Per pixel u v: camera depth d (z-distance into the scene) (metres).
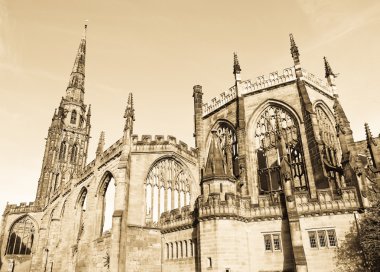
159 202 57.38
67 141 124.69
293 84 60.25
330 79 66.69
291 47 63.03
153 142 60.09
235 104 65.62
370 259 36.94
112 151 60.75
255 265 43.00
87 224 60.56
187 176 62.97
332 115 63.19
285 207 44.22
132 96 63.00
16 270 94.94
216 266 41.16
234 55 68.62
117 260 47.53
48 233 91.25
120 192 52.41
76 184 74.94
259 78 64.31
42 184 108.81
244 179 54.62
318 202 42.66
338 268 39.25
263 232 44.19
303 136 55.50
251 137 60.75
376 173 51.12
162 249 54.44
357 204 41.00
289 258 41.78
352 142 56.50
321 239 41.06
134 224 52.56
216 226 42.91
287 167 45.75
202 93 74.69
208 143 68.38
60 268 68.50
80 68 145.88
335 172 54.06
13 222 100.50
